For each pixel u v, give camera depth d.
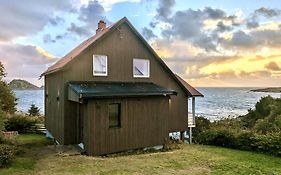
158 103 15.95
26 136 20.22
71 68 14.27
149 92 14.84
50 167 10.35
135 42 16.97
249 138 16.03
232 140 16.88
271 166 11.91
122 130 14.20
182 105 21.61
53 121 16.86
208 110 56.09
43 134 21.45
